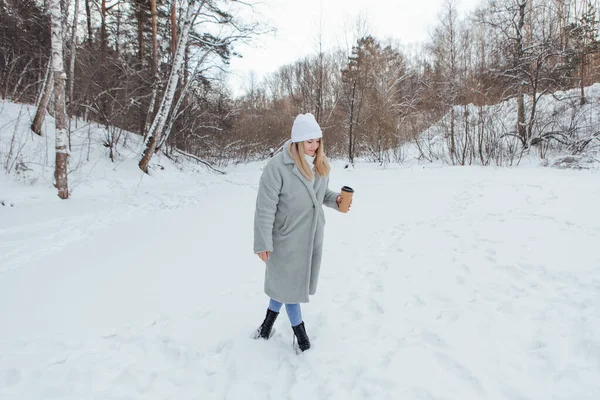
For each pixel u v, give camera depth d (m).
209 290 3.43
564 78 17.12
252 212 7.27
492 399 1.88
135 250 4.72
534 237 4.48
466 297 3.05
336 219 6.21
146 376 2.18
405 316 2.80
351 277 3.65
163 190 10.22
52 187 8.11
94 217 6.57
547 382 1.99
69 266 4.10
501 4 17.92
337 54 24.31
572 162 14.10
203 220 6.53
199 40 12.41
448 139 19.22
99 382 2.12
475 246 4.31
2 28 13.23
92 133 12.70
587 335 2.35
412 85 29.27
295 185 2.30
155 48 14.84
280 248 2.38
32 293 3.34
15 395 1.99
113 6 15.76
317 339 2.55
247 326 2.76
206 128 18.75
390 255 4.25
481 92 17.25
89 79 12.27
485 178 10.43
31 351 2.40
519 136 16.83
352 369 2.19
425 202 7.39
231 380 2.16
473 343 2.38
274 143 23.89
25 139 9.77
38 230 5.60
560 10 18.31
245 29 11.96
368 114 21.92
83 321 2.83
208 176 14.63
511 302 2.91
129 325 2.77
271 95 43.03
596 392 1.89
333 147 23.47
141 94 14.91
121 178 10.95
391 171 15.20
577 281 3.18
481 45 19.50
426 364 2.18
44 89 11.37
